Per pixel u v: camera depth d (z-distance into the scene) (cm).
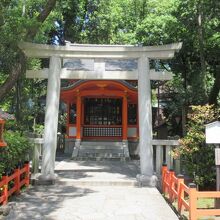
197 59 1950
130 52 1141
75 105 2180
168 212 791
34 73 1160
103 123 2144
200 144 975
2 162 837
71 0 2512
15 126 1427
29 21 973
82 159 1820
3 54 1106
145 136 1127
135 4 2459
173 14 1794
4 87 1059
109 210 805
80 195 962
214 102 1575
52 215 761
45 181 1108
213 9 1402
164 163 1076
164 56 1136
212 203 919
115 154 1886
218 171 783
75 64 1448
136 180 1139
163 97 2372
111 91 1994
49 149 1123
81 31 2631
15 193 949
